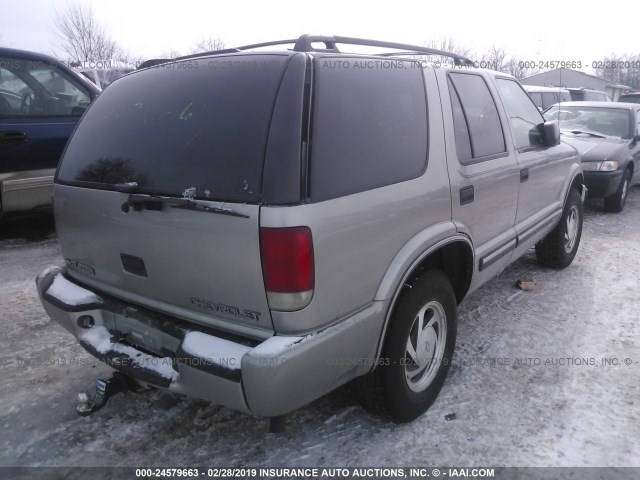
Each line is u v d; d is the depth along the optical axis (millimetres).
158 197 2133
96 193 2406
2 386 3066
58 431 2682
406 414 2658
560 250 4871
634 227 7035
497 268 3537
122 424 2738
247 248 1943
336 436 2645
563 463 2461
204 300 2154
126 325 2502
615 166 7477
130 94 2580
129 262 2375
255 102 2080
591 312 4117
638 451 2539
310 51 2258
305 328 2000
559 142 4246
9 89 5305
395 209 2328
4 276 4758
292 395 1994
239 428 2709
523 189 3688
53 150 5500
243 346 2023
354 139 2199
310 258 1938
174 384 2178
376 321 2297
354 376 2328
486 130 3271
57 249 5551
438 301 2752
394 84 2518
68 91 5855
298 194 1919
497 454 2520
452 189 2746
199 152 2129
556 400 2939
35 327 3795
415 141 2557
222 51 2711
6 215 5336
